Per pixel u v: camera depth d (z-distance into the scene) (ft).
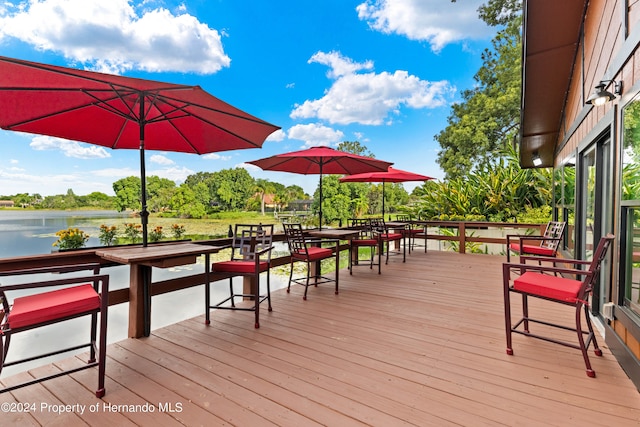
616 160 8.15
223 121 9.41
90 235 11.02
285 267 27.89
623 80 7.86
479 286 14.66
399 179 24.38
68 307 6.00
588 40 11.95
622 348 7.18
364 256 34.53
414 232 24.04
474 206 33.09
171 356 7.90
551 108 17.21
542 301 12.32
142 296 9.05
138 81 6.58
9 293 12.92
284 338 8.96
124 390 6.47
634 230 7.39
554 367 7.30
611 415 5.60
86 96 8.35
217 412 5.78
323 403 6.02
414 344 8.55
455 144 48.55
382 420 5.53
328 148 16.53
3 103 7.66
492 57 51.24
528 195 30.96
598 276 10.30
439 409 5.82
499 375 6.97
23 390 6.47
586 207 13.23
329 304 12.09
